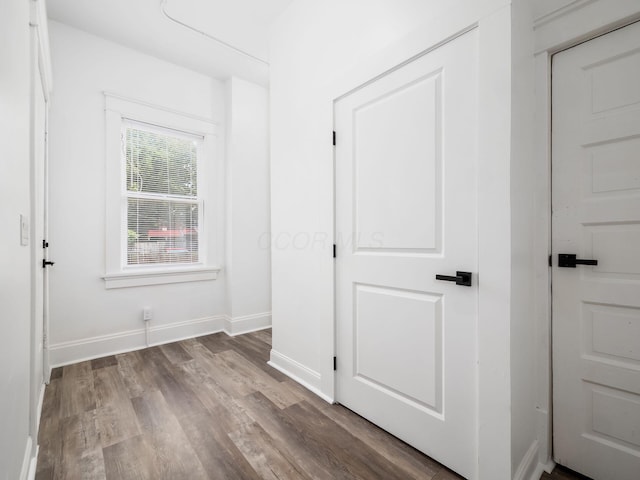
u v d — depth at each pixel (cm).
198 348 272
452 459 126
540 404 133
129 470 127
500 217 111
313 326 199
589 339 124
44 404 178
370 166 159
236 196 318
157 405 177
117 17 230
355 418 165
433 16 132
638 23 110
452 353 126
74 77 241
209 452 138
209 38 256
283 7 221
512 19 108
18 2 102
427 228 134
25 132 115
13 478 95
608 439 120
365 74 157
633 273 114
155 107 281
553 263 131
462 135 122
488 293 114
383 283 153
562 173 129
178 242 304
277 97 232
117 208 260
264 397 187
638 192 112
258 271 334
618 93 115
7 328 86
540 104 130
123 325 265
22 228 110
